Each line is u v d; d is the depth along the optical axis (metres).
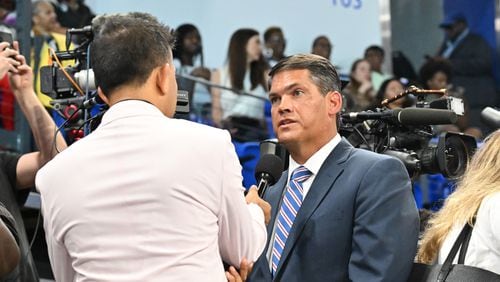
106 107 3.71
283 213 3.71
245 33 9.02
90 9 8.34
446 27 11.35
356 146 4.23
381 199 3.47
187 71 8.82
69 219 2.79
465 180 3.62
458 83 11.10
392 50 11.34
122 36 2.89
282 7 9.38
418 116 3.95
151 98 2.89
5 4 7.81
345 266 3.49
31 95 4.20
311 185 3.67
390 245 3.39
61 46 7.53
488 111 4.18
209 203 2.77
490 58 11.27
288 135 3.69
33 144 6.59
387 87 9.58
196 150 2.78
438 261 3.52
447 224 3.51
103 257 2.72
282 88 3.72
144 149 2.78
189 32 8.87
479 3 11.44
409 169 3.96
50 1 8.03
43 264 6.43
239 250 2.89
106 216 2.74
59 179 2.82
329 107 3.75
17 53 4.20
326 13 9.59
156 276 2.67
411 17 11.43
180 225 2.71
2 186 3.94
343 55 9.67
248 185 7.38
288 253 3.56
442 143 3.96
